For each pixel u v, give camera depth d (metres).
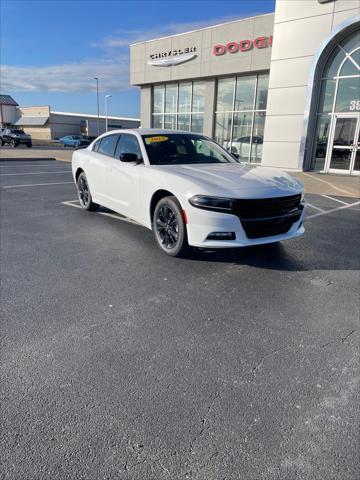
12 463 1.78
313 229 6.41
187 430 2.00
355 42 13.53
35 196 9.10
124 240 5.48
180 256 4.65
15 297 3.55
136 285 3.89
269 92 15.69
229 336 2.95
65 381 2.37
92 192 6.73
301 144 15.09
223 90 19.78
